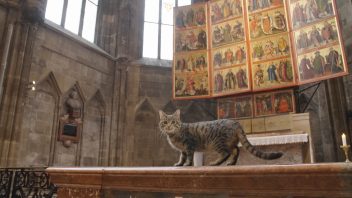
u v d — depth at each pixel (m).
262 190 1.85
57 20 16.56
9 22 12.98
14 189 7.39
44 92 14.36
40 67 14.15
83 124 16.12
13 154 12.06
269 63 13.27
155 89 19.42
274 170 1.78
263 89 13.16
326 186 1.66
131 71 19.25
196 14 15.95
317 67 11.91
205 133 3.45
